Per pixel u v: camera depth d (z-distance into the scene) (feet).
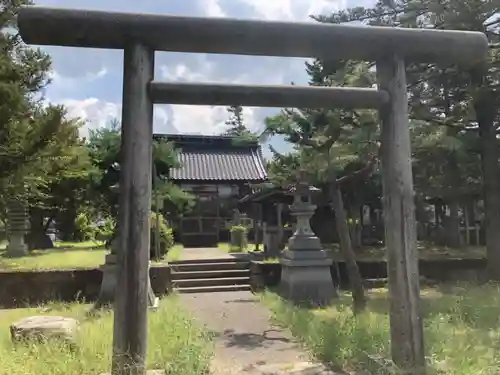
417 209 65.10
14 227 55.67
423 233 70.85
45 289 36.63
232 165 74.69
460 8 32.12
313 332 20.27
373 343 16.57
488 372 13.88
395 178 14.80
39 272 36.81
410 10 35.55
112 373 12.98
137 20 13.58
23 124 35.60
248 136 39.40
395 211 14.74
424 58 15.66
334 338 18.04
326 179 30.99
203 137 78.74
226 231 69.72
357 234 61.62
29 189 47.47
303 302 31.12
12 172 36.81
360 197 58.54
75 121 41.27
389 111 15.10
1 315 28.32
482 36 15.38
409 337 14.35
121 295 13.20
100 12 13.50
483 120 36.52
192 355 15.08
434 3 33.30
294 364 16.76
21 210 56.08
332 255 48.52
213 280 39.58
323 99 14.92
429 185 50.06
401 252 14.61
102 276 36.04
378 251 54.34
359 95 14.93
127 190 13.39
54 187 70.38
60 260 46.14
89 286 37.22
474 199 58.29
